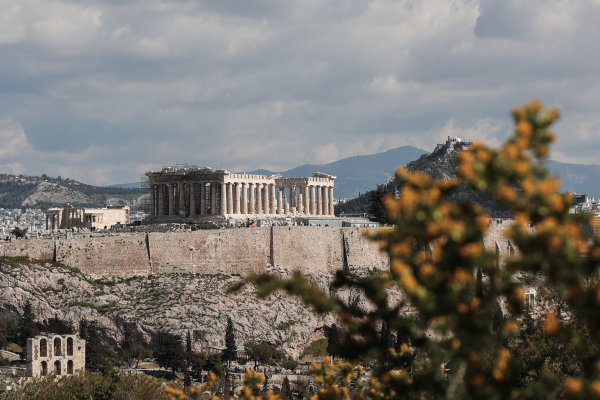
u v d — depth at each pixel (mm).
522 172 27281
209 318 190625
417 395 35344
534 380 50438
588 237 28750
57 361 143375
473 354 29938
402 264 28734
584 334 52031
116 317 184625
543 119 27641
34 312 181500
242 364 182000
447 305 28500
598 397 27297
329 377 46469
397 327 31219
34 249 194500
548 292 56875
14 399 107625
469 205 29000
